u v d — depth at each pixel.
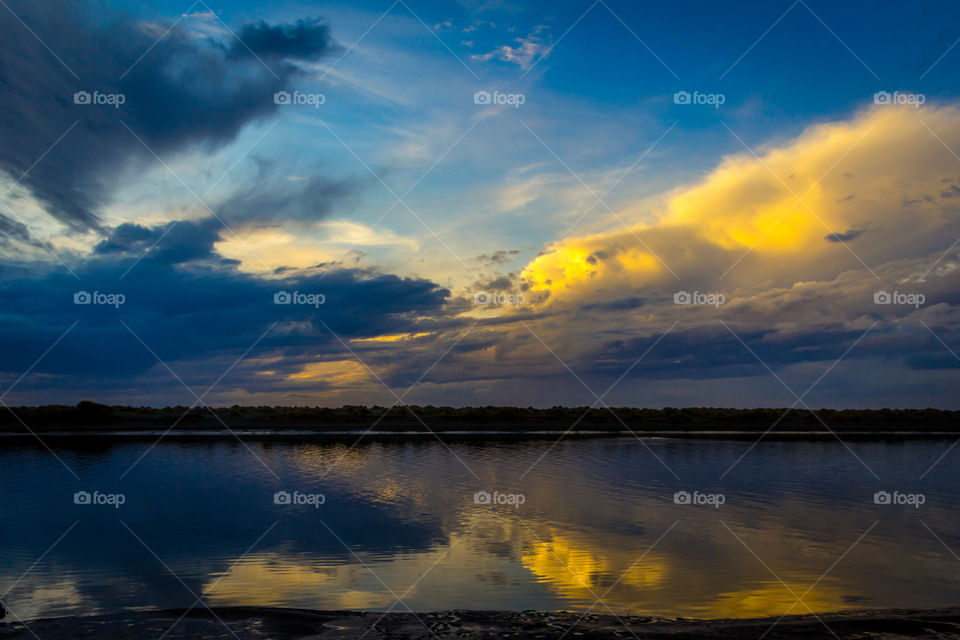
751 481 31.08
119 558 16.59
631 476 32.78
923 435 69.06
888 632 10.99
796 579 14.88
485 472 34.16
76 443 53.00
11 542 18.50
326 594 13.75
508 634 10.88
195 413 82.00
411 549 17.56
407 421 76.75
